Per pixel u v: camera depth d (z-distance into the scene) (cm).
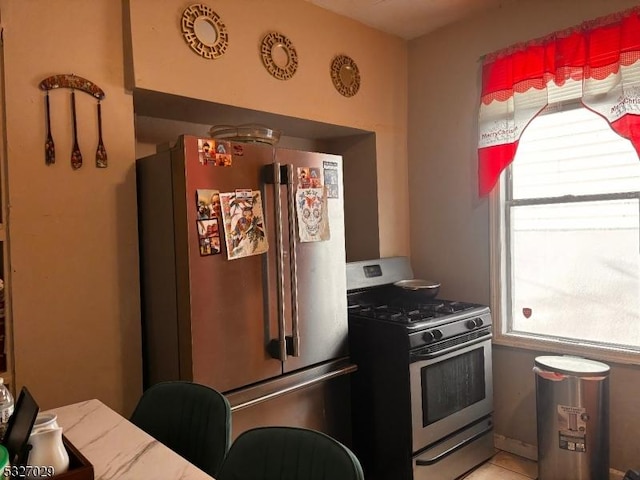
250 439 126
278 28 254
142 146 256
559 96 258
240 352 201
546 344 269
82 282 191
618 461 246
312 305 228
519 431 283
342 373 236
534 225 279
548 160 272
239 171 203
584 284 262
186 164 186
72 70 189
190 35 219
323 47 277
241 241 201
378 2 272
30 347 179
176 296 192
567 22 254
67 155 188
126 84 203
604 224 254
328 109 278
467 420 260
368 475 250
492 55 279
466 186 300
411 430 231
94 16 196
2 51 174
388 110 317
